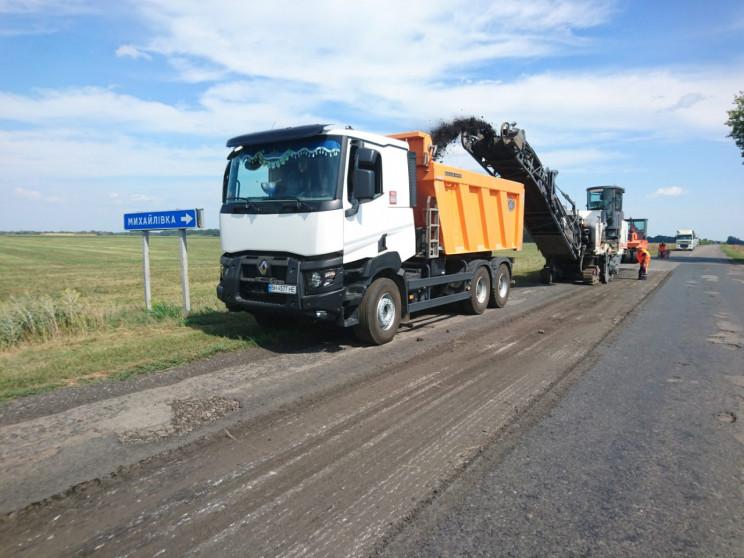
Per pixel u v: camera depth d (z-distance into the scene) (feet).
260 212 23.53
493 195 37.47
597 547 9.23
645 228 123.75
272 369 20.84
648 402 17.10
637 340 26.81
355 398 17.39
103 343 25.13
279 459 12.78
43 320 26.53
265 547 9.19
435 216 30.35
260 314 27.86
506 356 23.31
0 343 24.21
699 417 15.76
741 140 122.11
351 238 23.32
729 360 22.68
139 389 18.11
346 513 10.32
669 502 10.82
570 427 14.92
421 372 20.59
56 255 143.33
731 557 9.00
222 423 15.02
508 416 15.76
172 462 12.57
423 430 14.65
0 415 15.55
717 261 120.57
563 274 60.03
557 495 11.06
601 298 44.91
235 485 11.46
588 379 19.72
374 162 23.53
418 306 28.84
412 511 10.39
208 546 9.22
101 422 15.02
